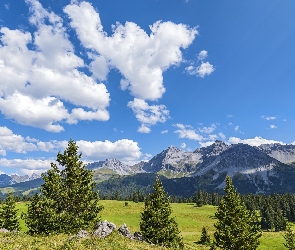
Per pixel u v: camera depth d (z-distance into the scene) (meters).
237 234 36.34
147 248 24.75
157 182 39.53
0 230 26.95
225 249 36.62
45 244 20.44
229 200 38.81
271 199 160.50
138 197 182.50
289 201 165.12
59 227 27.83
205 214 122.50
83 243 22.11
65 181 31.91
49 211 28.38
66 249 19.52
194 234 80.06
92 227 29.89
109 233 27.86
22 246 19.28
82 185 32.88
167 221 36.97
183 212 126.69
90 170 34.22
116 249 21.72
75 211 31.17
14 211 55.31
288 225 29.50
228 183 40.34
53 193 31.02
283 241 63.06
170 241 35.88
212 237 71.75
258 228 37.66
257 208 164.25
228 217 37.66
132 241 27.22
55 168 32.72
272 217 121.88
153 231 35.34
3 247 18.42
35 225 27.91
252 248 35.97
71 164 33.12
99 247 21.28
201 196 183.12
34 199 29.33
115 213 102.56
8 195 55.88
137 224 85.31
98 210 32.75
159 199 38.16
